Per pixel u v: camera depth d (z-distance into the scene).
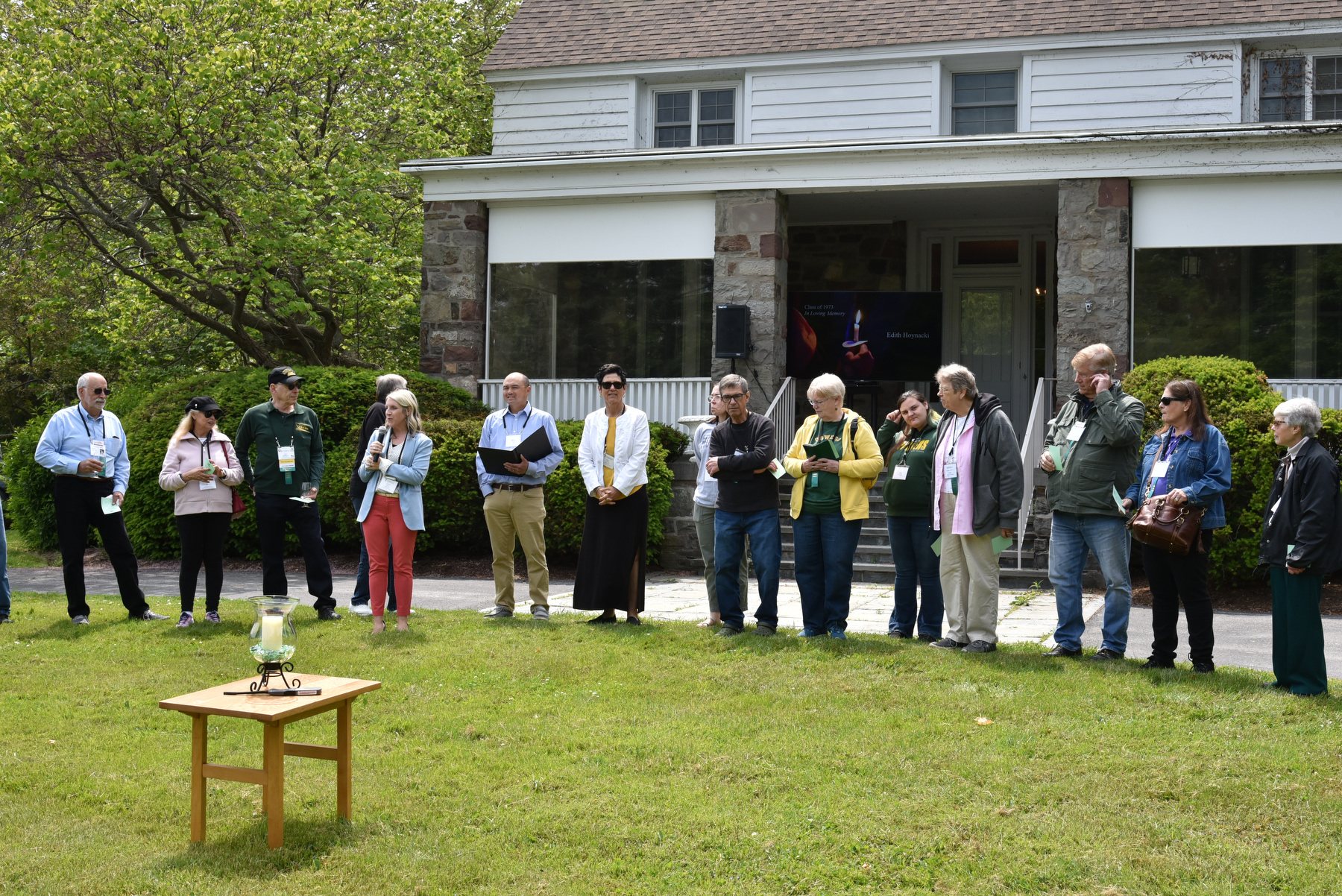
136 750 5.10
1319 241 11.59
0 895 3.59
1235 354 11.88
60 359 21.20
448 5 18.70
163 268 16.45
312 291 17.64
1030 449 10.69
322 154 17.45
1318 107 13.97
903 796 4.43
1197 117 14.12
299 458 8.22
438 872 3.76
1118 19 14.41
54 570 12.20
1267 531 5.89
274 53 15.84
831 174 12.83
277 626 4.11
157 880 3.69
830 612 7.32
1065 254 12.04
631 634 7.39
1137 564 11.12
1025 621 8.54
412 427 7.70
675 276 13.73
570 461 11.95
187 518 8.00
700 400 13.39
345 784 4.19
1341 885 3.61
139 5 15.27
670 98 16.48
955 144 12.24
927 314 14.52
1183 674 6.12
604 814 4.28
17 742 5.21
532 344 14.12
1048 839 4.00
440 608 9.13
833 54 15.38
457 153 20.47
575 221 13.95
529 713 5.64
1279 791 4.36
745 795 4.46
